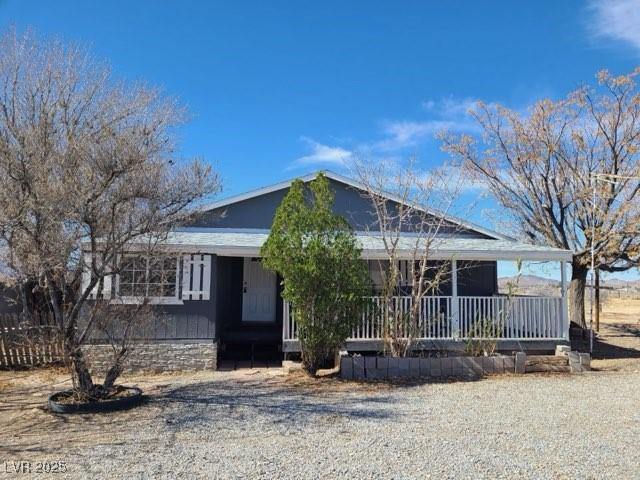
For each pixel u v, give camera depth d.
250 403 8.18
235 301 14.67
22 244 7.54
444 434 6.29
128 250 8.45
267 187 15.09
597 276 21.36
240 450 5.66
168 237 9.38
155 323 11.23
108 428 6.72
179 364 11.35
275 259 10.16
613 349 16.19
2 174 7.36
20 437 6.32
